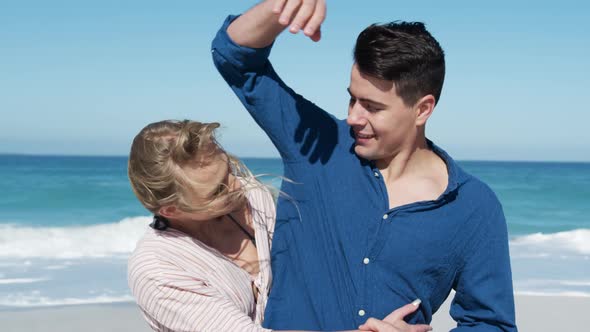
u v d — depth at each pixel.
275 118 2.57
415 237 2.42
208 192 2.41
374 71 2.27
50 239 14.30
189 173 2.40
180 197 2.40
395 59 2.26
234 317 2.42
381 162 2.55
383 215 2.44
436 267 2.45
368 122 2.37
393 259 2.43
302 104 2.66
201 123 2.49
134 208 22.05
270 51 2.53
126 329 7.34
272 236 2.80
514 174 53.34
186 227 2.65
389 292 2.44
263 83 2.53
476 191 2.51
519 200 28.50
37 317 7.80
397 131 2.38
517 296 9.05
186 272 2.52
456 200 2.47
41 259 12.27
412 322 2.49
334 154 2.60
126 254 12.95
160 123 2.56
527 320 7.86
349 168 2.56
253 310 2.69
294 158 2.63
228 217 2.75
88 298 8.96
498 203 2.54
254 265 2.76
